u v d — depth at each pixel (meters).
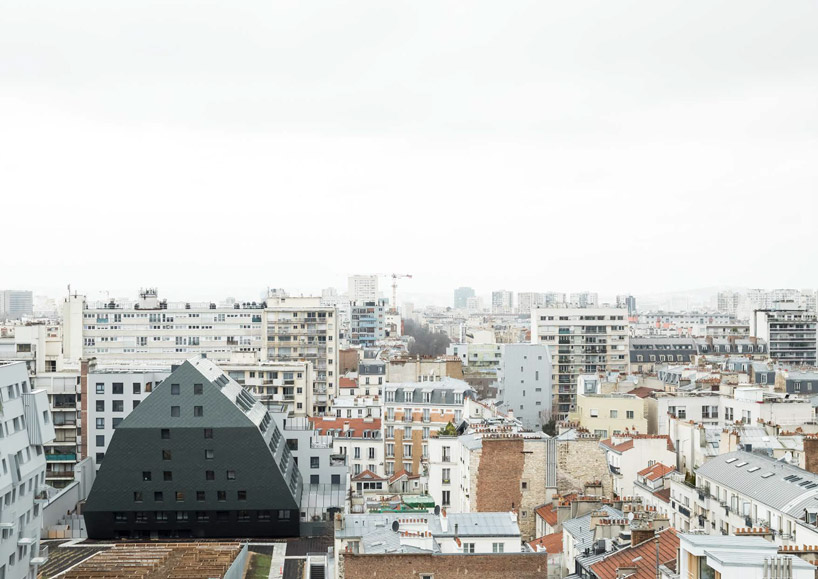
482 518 104.00
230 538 175.62
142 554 143.12
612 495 136.00
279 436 196.38
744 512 112.00
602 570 94.50
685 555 71.50
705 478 125.38
